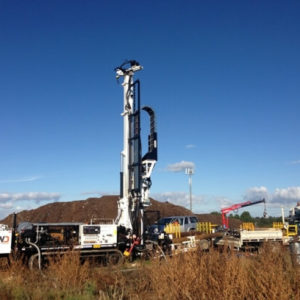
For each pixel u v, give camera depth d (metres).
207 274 7.15
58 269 9.82
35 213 42.47
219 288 6.70
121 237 16.97
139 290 8.31
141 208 18.81
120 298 8.12
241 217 53.97
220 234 20.80
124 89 20.47
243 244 20.89
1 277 9.76
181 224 27.08
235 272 6.82
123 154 19.94
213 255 7.63
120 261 14.90
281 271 6.88
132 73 20.45
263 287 6.38
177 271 7.39
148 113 20.86
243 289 6.53
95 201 45.78
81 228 15.88
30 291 8.53
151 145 20.33
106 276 9.97
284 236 23.81
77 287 8.86
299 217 27.80
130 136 19.89
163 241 18.02
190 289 6.95
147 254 16.47
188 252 8.09
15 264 11.11
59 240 15.62
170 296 7.07
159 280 7.78
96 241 15.96
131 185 19.33
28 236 14.73
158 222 27.52
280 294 6.19
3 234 14.02
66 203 45.53
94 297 8.45
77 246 15.40
